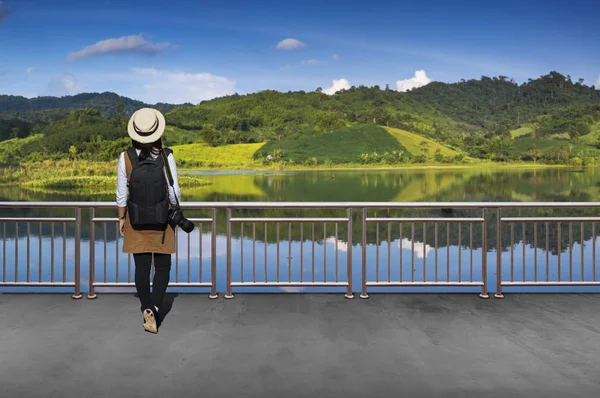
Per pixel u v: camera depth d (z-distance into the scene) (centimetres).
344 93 17575
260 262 2673
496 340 446
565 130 14788
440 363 392
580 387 350
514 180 10244
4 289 1284
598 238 3572
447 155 12838
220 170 11025
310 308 543
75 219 572
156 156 458
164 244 464
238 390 344
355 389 346
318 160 11906
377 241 584
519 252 2964
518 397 335
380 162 12062
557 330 474
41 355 406
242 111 14875
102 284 576
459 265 589
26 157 9819
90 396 335
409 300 577
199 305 550
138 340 441
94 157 9975
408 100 17588
